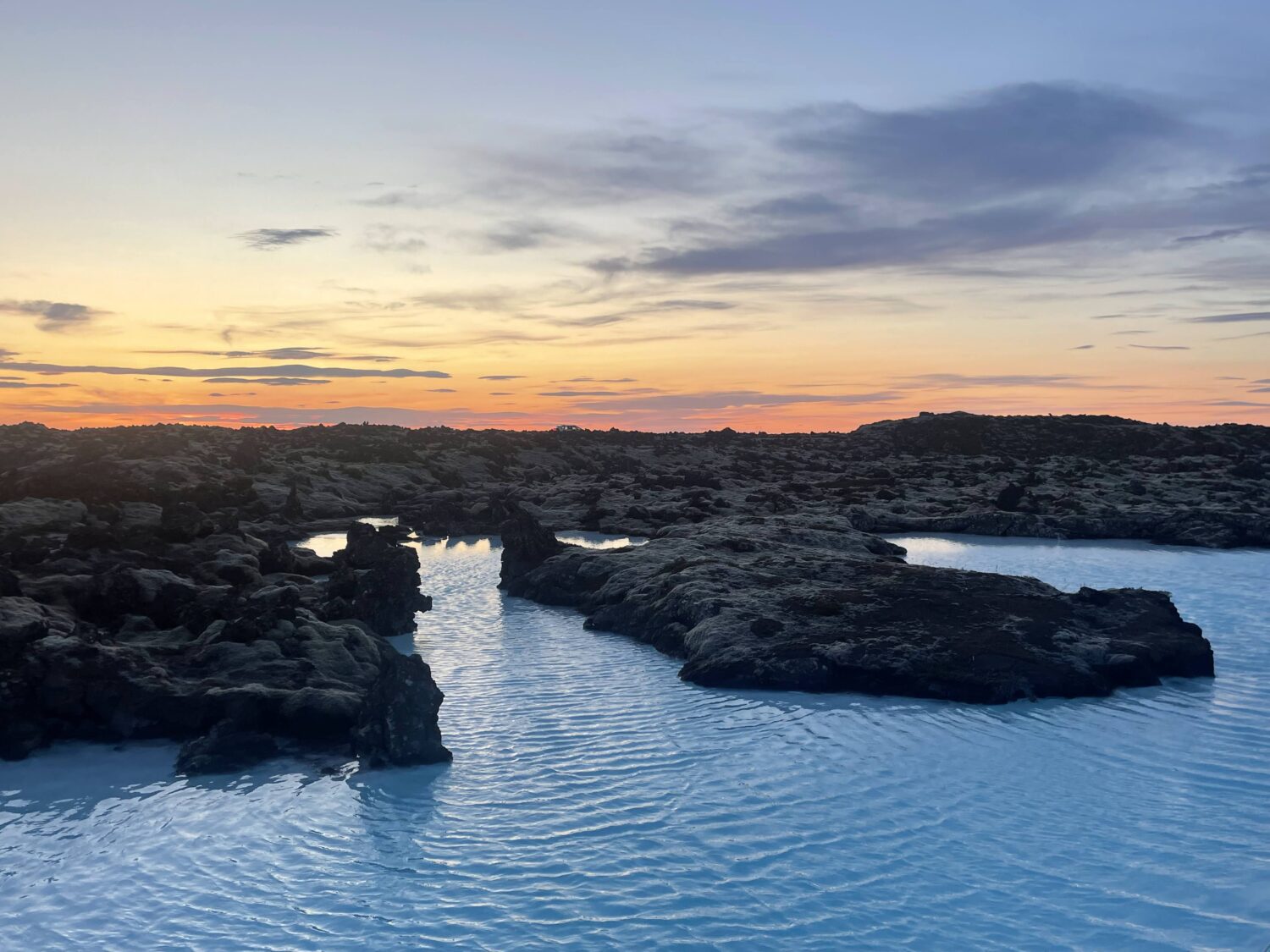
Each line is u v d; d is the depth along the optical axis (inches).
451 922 733.9
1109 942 695.1
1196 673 1407.5
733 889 780.0
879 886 780.6
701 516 3526.1
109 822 928.3
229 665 1270.9
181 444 4463.6
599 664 1523.1
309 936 716.0
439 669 1497.3
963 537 3329.2
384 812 946.7
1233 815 907.4
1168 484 4151.1
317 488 4266.7
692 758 1081.4
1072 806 932.6
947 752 1091.9
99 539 1750.7
